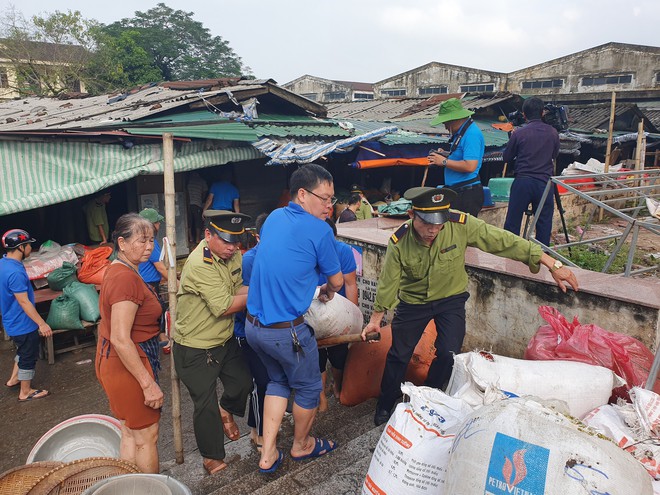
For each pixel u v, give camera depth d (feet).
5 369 18.45
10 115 42.52
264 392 11.12
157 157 24.97
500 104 51.85
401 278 10.57
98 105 39.47
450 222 9.93
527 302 11.74
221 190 30.99
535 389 7.84
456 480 5.39
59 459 9.65
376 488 6.86
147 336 9.20
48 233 29.58
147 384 8.74
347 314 11.15
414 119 48.57
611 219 36.50
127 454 9.27
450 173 15.83
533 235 17.26
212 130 27.12
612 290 10.31
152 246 9.01
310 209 8.95
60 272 21.24
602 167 38.81
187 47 172.35
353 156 37.14
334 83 133.28
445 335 10.28
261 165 34.35
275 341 8.84
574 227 33.12
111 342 8.54
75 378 17.78
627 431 6.87
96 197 28.32
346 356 12.74
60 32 101.09
